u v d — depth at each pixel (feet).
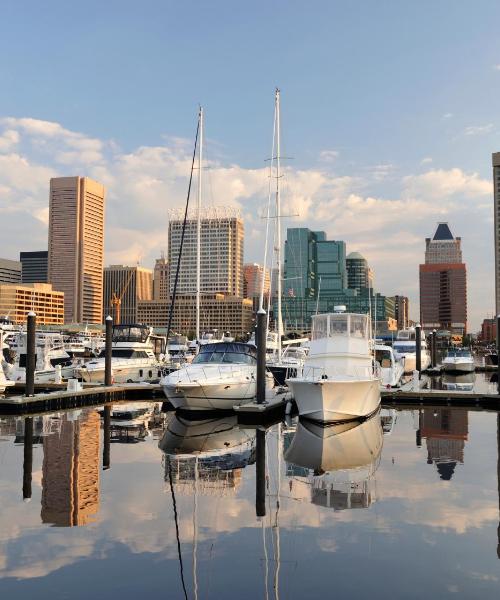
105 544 39.88
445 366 252.83
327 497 51.60
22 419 106.73
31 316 119.34
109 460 67.87
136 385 149.79
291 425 98.48
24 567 35.99
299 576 34.91
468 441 81.41
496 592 32.68
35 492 52.90
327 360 103.55
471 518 45.44
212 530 42.91
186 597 32.17
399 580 34.27
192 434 88.58
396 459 68.54
